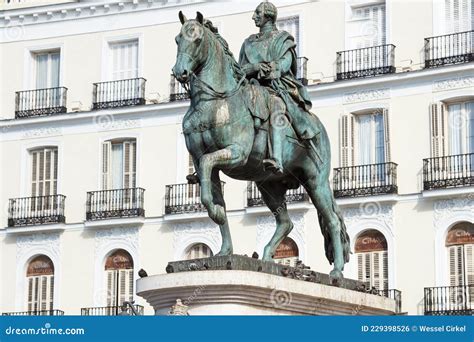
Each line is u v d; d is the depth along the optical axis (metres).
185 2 57.22
